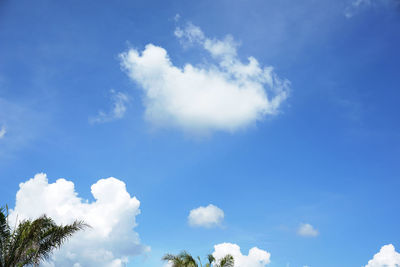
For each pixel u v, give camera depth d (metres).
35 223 16.34
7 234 16.06
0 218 16.09
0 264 15.28
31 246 15.92
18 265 15.42
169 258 21.23
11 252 15.60
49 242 16.64
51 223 17.16
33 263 15.84
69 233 17.22
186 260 21.09
